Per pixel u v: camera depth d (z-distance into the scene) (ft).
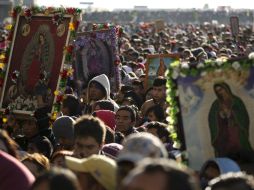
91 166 42.73
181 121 53.31
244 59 53.06
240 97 53.26
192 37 326.24
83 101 103.71
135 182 29.12
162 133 66.33
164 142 66.33
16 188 46.21
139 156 36.73
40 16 87.25
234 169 48.80
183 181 29.07
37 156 55.06
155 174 29.12
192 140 53.26
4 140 53.11
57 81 84.28
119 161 36.81
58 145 67.77
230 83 53.11
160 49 231.50
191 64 53.01
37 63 86.63
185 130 53.26
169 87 53.31
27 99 86.38
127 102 100.37
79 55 116.88
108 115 78.48
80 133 51.24
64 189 33.40
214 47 235.40
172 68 53.11
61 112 85.92
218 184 34.24
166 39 297.33
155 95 92.22
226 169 48.60
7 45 89.51
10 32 89.51
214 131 53.16
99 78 93.20
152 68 122.62
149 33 387.55
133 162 36.42
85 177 43.04
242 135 53.26
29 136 77.61
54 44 85.61
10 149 53.16
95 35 117.19
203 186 49.14
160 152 37.60
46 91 84.84
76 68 116.57
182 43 262.06
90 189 42.93
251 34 329.93
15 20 89.45
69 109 86.69
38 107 84.74
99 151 51.93
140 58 180.86
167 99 53.52
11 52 89.15
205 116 53.11
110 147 57.36
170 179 29.04
